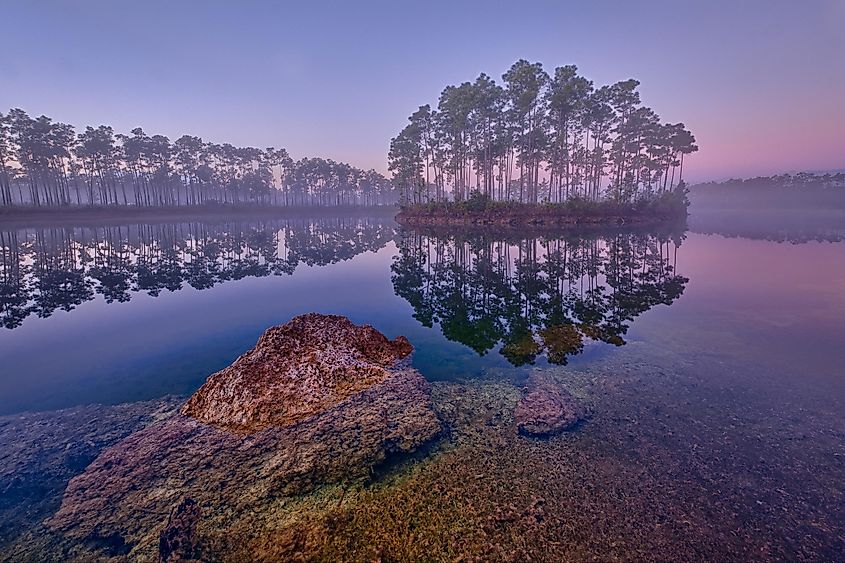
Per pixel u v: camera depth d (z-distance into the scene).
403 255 35.22
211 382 8.91
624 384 9.72
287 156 131.25
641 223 62.16
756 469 6.47
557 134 64.06
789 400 8.80
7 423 8.02
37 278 23.66
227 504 5.66
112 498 5.85
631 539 5.07
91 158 87.06
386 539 5.01
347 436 7.34
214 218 99.31
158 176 101.31
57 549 5.01
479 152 75.06
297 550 4.85
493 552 4.82
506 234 50.97
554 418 7.94
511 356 11.70
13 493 5.98
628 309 16.55
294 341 10.40
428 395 9.12
